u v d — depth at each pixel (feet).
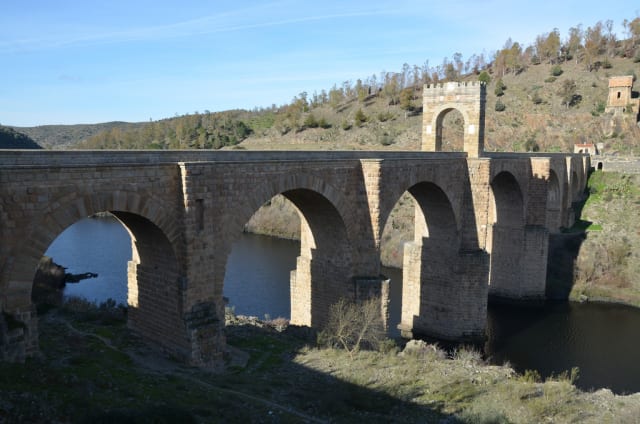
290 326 125.39
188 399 67.05
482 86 149.07
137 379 71.97
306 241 123.95
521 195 183.73
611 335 162.20
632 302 194.90
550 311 185.78
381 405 79.97
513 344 153.07
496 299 196.75
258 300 181.16
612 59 474.90
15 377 58.39
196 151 83.15
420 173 128.26
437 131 157.89
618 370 134.62
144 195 75.00
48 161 64.49
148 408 58.29
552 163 207.72
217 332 85.10
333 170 106.83
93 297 177.37
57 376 62.80
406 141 382.83
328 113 499.51
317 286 122.01
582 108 405.39
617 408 90.12
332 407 75.46
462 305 145.69
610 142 363.35
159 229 78.33
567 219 233.14
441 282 148.97
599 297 200.75
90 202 68.39
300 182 99.45
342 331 111.55
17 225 61.72
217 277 85.87
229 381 80.43
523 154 195.21
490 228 195.11
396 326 162.91
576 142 369.50
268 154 93.66
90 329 102.63
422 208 147.95
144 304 91.35
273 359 98.27
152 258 86.89
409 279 155.53
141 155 75.05
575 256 211.82
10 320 62.39
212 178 82.64
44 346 86.74
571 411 85.97
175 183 79.36
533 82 463.83
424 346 123.24
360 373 93.76
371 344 113.09
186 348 82.48
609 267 208.23
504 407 84.84
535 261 189.98
